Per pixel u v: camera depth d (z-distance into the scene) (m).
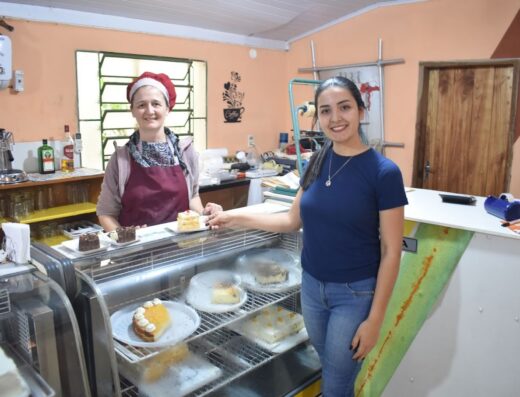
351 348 1.40
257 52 4.58
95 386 1.13
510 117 3.54
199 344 1.54
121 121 3.60
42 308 1.04
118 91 3.54
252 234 1.79
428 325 1.79
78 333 1.04
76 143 3.32
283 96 4.95
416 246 1.78
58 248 1.33
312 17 4.24
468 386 1.72
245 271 1.72
